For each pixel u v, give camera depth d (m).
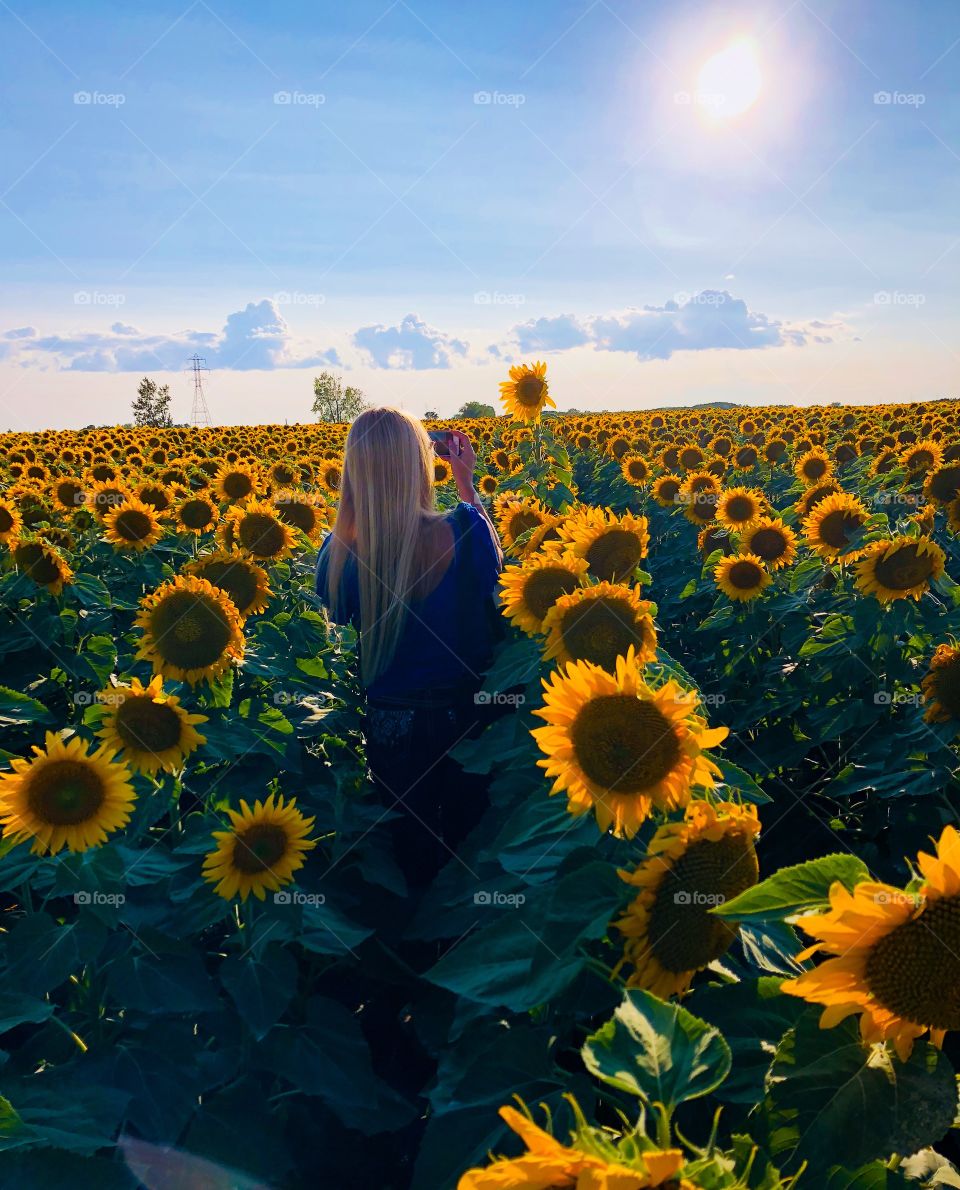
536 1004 2.26
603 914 2.30
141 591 8.14
